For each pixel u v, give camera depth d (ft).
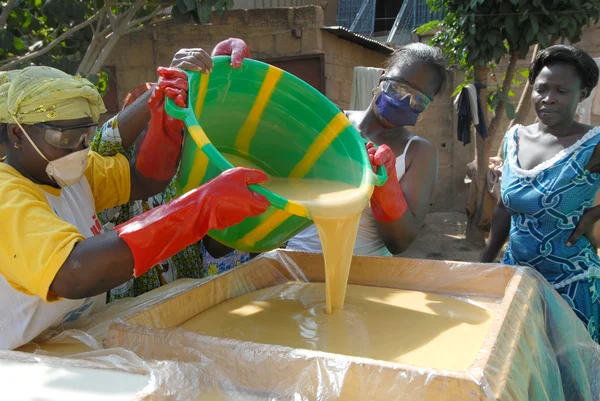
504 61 25.11
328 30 21.01
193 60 5.22
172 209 3.85
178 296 5.01
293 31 20.59
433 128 26.25
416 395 3.18
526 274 5.28
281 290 6.12
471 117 19.12
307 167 6.44
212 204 3.89
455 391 3.10
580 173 6.63
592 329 6.89
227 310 5.41
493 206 20.17
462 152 26.20
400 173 7.09
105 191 5.65
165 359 3.86
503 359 3.46
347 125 6.05
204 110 5.72
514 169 7.21
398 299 5.76
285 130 6.35
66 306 4.66
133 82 21.48
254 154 6.64
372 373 3.29
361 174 5.73
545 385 4.22
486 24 17.34
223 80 5.68
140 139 6.24
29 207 4.05
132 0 14.93
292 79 5.93
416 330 4.87
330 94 21.84
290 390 3.46
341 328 4.91
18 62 12.73
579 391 5.16
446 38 18.52
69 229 4.00
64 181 4.68
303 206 4.48
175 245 3.88
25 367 3.74
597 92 19.20
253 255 9.49
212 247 7.24
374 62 26.43
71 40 15.60
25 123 4.33
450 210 26.35
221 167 4.31
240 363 3.60
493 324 3.88
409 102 6.88
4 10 13.12
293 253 6.54
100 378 3.57
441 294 5.92
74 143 4.51
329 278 5.22
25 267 3.86
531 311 4.57
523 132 7.52
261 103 6.10
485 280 5.77
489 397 3.03
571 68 6.79
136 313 4.48
